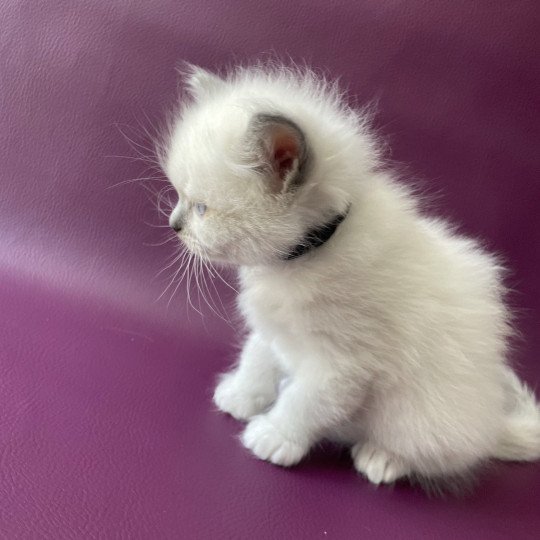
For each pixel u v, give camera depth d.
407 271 0.24
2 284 0.34
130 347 0.32
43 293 0.34
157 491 0.23
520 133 0.34
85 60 0.34
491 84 0.33
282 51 0.34
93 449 0.24
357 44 0.33
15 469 0.23
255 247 0.22
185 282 0.35
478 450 0.26
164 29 0.34
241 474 0.25
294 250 0.22
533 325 0.36
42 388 0.27
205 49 0.34
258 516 0.23
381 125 0.34
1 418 0.25
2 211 0.36
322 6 0.33
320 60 0.34
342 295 0.23
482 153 0.34
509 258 0.35
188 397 0.29
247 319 0.28
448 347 0.25
